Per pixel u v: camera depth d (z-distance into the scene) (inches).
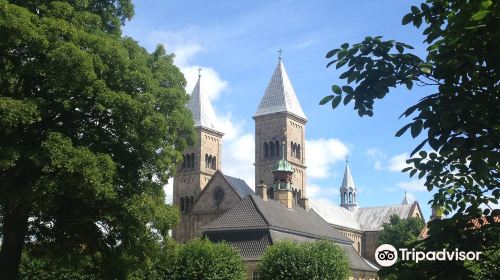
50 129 1090.1
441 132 327.9
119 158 1199.6
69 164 1005.8
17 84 1088.8
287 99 5044.3
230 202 3929.6
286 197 3501.5
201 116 4926.2
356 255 3708.2
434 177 422.6
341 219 5497.1
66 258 1316.4
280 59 5231.3
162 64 1421.0
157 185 1284.4
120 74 1177.4
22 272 1904.5
